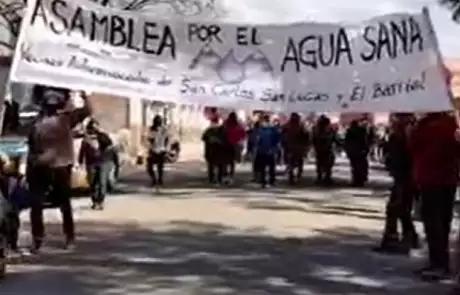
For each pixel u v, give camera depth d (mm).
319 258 11375
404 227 11844
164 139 23328
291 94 6617
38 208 11438
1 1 8320
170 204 18578
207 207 17969
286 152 26672
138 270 10297
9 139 14477
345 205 18844
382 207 18453
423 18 6598
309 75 6641
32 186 11406
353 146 25312
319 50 6648
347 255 11648
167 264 10750
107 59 6391
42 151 11406
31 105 16672
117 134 29172
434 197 9695
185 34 6531
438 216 9781
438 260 9859
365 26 6668
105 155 17141
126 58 6441
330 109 6688
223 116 28297
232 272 10234
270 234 13742
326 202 19594
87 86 6340
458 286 9203
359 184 25375
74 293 8922
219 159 24906
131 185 23750
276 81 6641
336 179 28438
